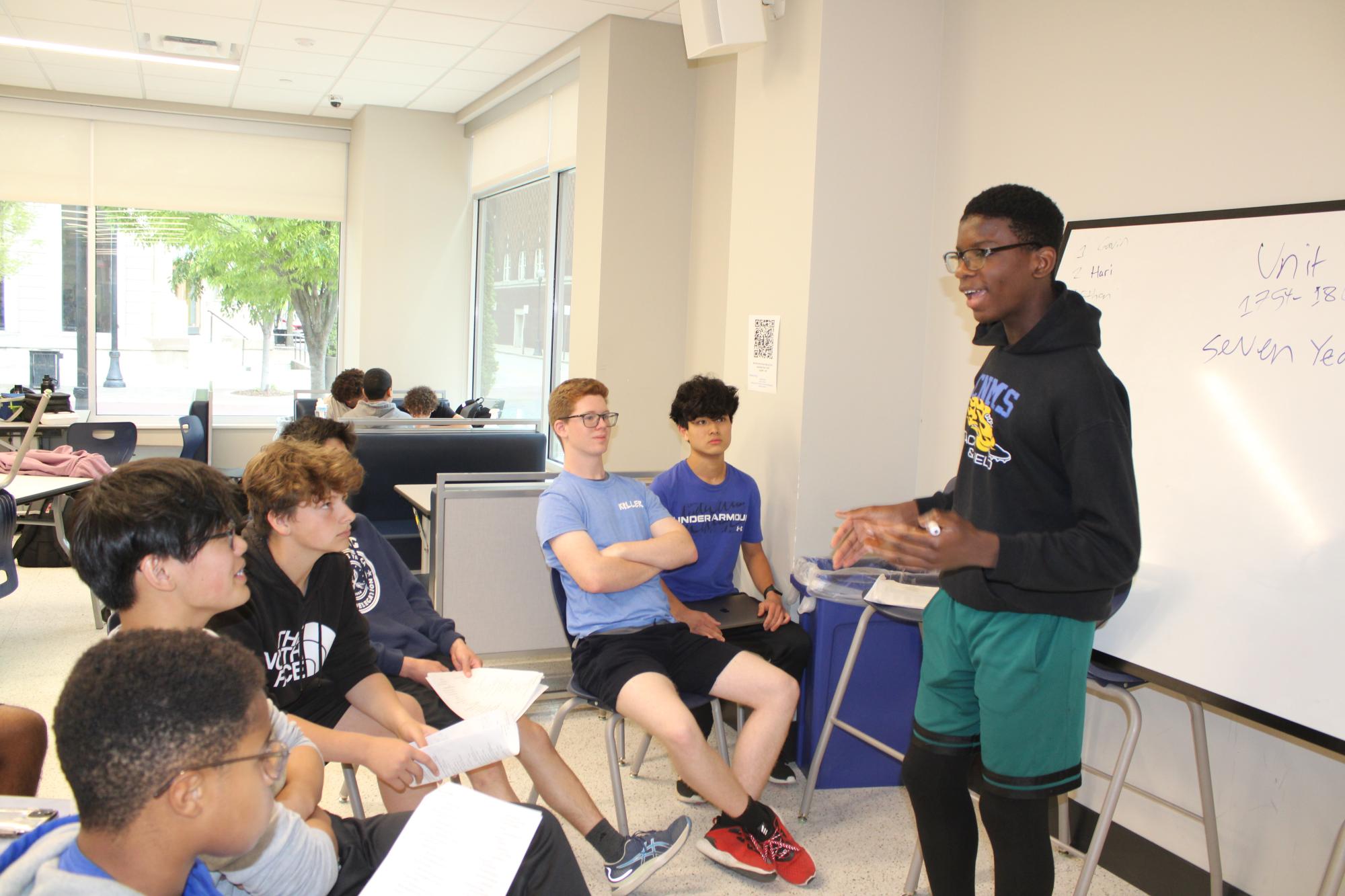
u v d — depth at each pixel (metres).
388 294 7.50
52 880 0.90
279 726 1.39
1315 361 1.83
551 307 6.21
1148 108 2.35
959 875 1.87
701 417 2.87
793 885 2.31
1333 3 1.94
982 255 1.64
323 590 1.81
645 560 2.42
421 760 1.68
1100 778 2.53
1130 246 2.23
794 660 2.78
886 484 3.15
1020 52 2.74
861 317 3.06
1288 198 2.03
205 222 7.72
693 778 2.19
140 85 6.79
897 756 2.44
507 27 5.10
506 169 6.71
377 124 7.32
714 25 3.11
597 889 2.25
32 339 7.42
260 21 5.20
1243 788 2.17
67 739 0.87
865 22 2.98
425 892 1.23
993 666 1.67
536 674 2.11
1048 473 1.64
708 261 4.83
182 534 1.28
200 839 0.92
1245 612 1.87
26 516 5.07
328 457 1.71
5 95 6.96
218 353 7.91
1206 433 1.99
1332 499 1.77
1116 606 1.85
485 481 3.35
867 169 3.02
